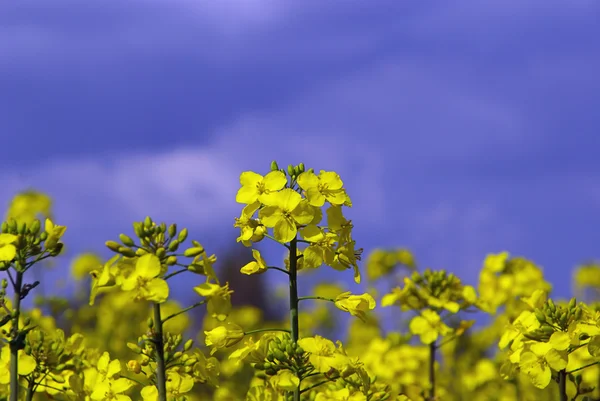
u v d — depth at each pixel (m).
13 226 0.71
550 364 0.72
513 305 0.88
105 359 0.73
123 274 0.69
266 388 0.72
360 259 0.72
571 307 0.73
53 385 0.74
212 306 0.70
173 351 0.72
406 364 0.85
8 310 0.71
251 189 0.72
